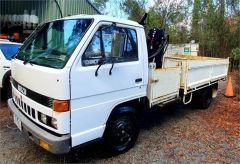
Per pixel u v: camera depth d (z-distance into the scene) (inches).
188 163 175.6
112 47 153.3
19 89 170.9
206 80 280.8
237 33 741.9
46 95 142.3
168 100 221.5
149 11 873.5
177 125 245.6
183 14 930.7
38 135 145.4
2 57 265.3
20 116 165.3
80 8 500.1
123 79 167.8
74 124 144.6
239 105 328.8
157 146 197.8
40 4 468.4
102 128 160.6
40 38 175.9
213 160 181.5
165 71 209.2
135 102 185.0
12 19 497.0
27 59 164.6
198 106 299.0
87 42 145.9
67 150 142.9
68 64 138.0
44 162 167.9
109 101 161.9
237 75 583.8
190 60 241.1
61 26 165.9
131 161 173.9
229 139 217.9
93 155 179.9
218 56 776.3
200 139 215.5
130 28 171.5
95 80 150.7
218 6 759.7
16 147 185.2
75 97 142.1
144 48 181.9
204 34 790.5
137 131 189.9
